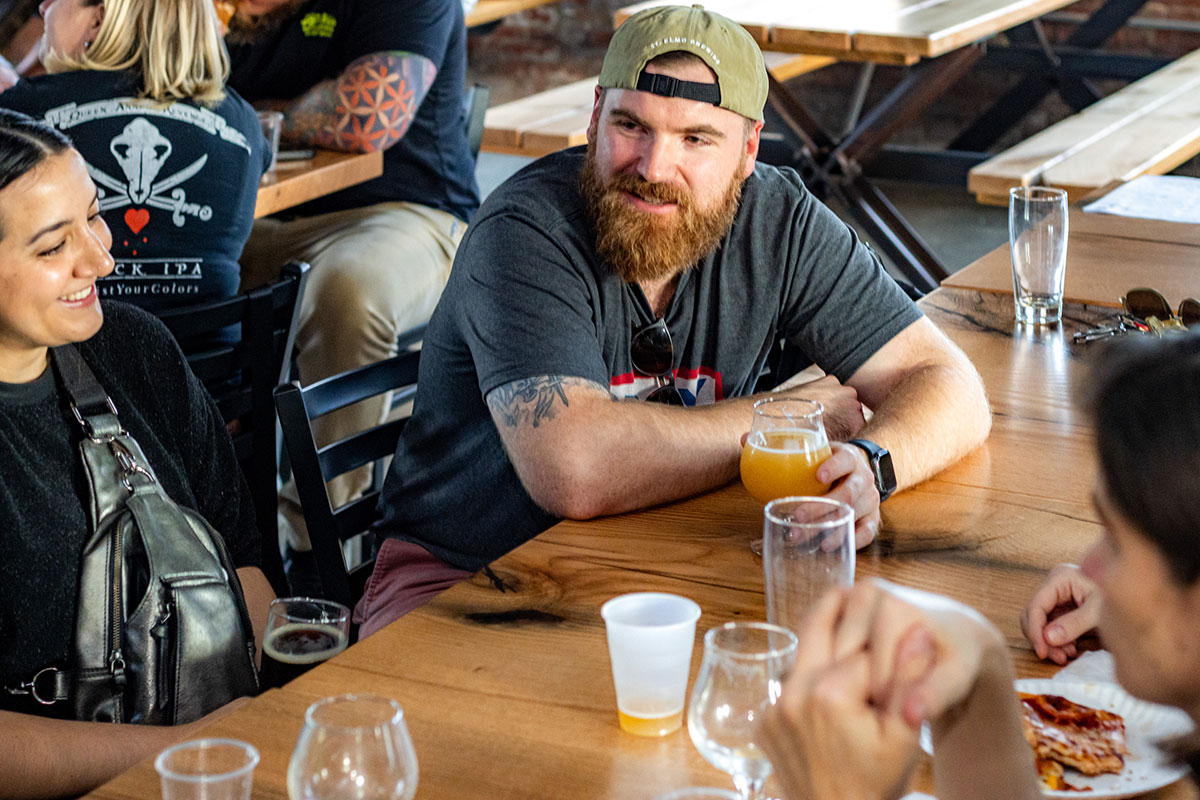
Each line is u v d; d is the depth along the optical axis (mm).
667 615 1111
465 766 1034
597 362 1745
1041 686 1148
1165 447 701
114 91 2568
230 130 2695
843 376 1998
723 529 1538
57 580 1467
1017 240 2232
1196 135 4113
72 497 1494
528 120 4258
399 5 3367
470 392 1859
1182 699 764
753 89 1800
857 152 4586
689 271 1911
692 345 1937
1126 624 760
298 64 3469
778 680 920
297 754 894
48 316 1450
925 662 804
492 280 1771
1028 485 1636
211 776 903
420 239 3463
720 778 1022
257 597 1773
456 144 3715
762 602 1329
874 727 787
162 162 2615
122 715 1481
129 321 1647
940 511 1560
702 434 1660
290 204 3064
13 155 1405
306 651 1407
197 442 1722
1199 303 2107
